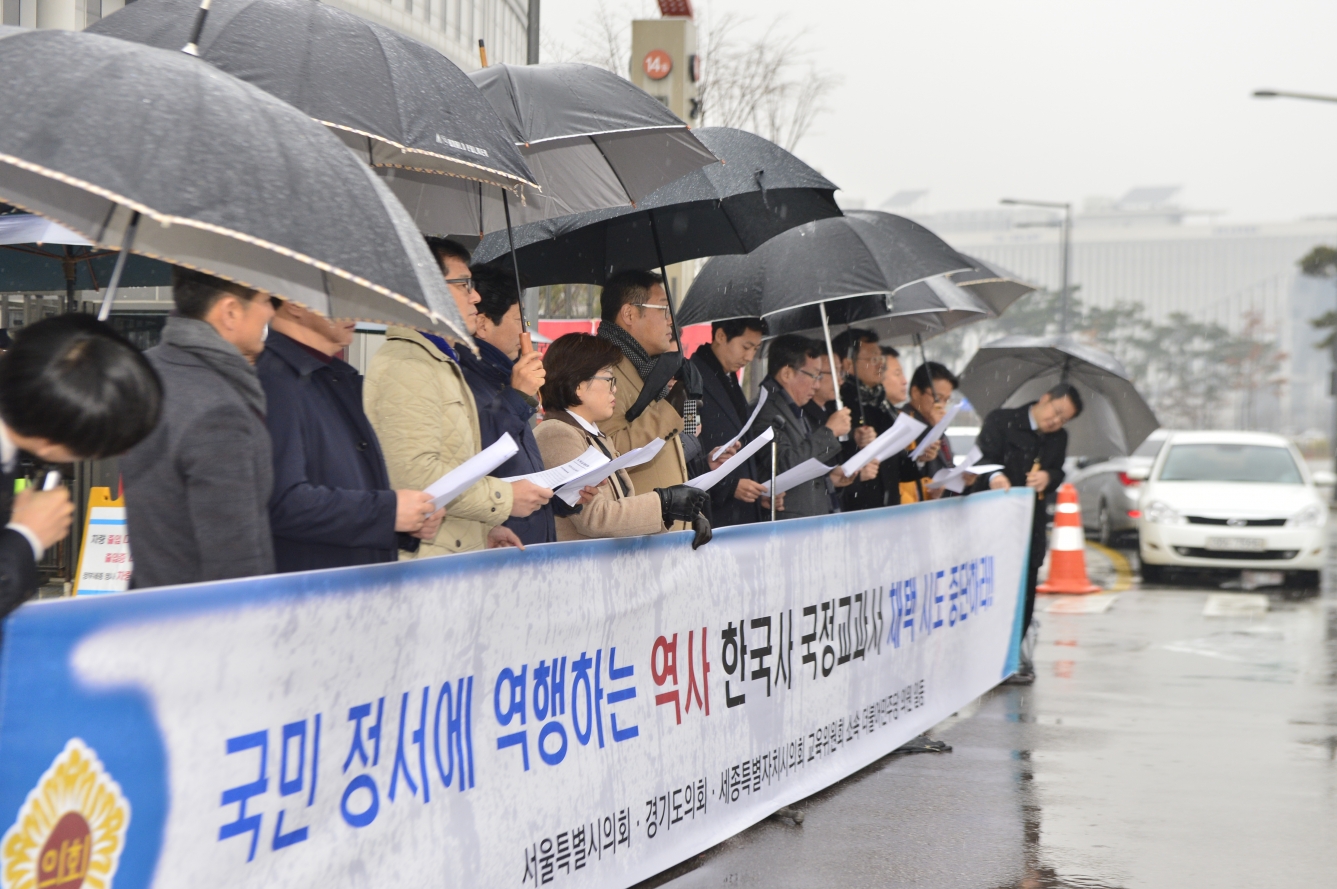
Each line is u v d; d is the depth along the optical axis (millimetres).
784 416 5984
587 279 6375
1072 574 12969
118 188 2369
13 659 2191
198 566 2771
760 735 4840
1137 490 18000
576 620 3732
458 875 3254
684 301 6797
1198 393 126125
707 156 5242
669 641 4234
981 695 7598
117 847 2359
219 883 2570
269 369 3131
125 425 2266
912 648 6328
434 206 5305
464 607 3254
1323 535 13594
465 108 3844
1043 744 6410
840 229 6566
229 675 2566
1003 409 8367
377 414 3594
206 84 2660
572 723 3730
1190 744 6434
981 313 8633
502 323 4363
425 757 3139
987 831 4938
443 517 3307
